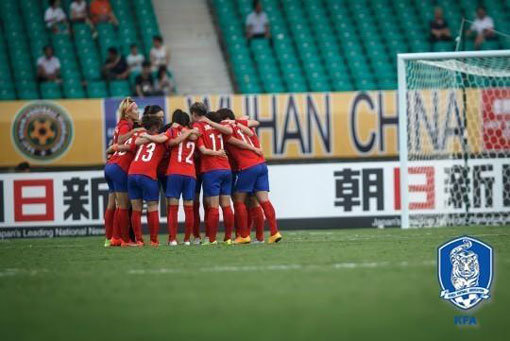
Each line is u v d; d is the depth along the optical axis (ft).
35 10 246.88
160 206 178.70
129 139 132.87
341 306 63.31
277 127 197.47
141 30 244.22
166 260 101.55
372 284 74.23
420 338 52.16
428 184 183.52
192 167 132.05
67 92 229.25
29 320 60.44
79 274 88.33
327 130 197.47
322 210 180.45
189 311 62.18
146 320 58.95
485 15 241.55
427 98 186.91
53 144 196.54
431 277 78.59
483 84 188.34
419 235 144.77
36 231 179.93
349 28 246.88
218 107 197.26
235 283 76.64
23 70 234.38
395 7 251.39
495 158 182.80
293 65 238.07
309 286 73.51
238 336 52.60
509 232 149.69
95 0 242.99
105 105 197.47
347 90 234.38
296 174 180.34
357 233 157.89
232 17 248.52
